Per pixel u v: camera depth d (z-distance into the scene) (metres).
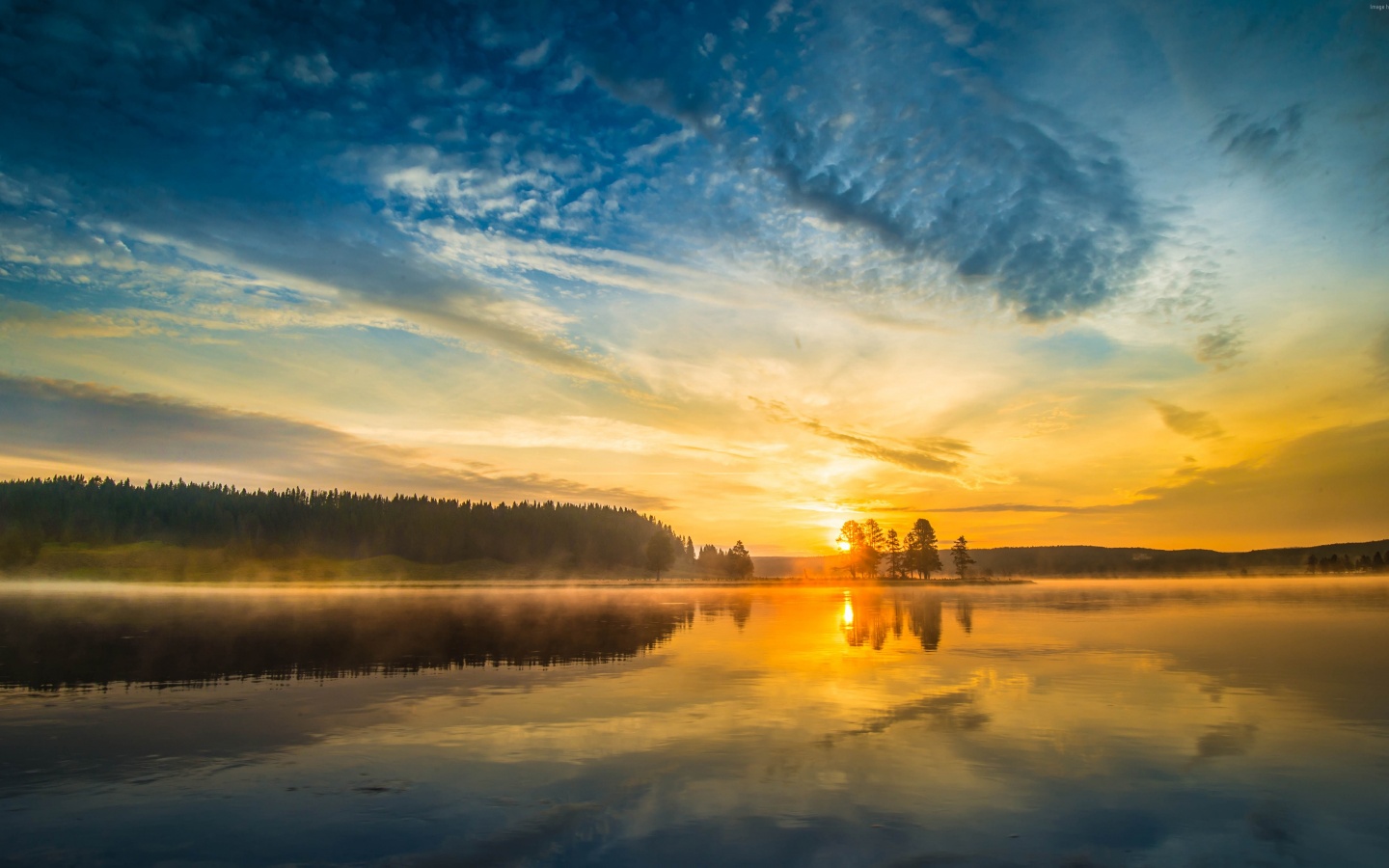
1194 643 30.59
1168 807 10.84
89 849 9.48
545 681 21.67
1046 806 10.89
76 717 16.83
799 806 10.93
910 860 9.06
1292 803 10.96
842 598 81.69
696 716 16.86
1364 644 29.81
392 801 11.19
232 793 11.59
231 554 178.12
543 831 10.02
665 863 9.00
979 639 32.78
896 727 15.66
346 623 43.06
